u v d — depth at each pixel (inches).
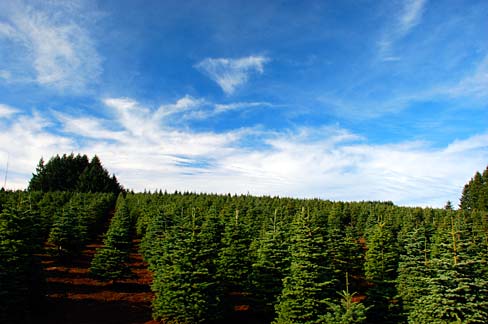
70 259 1185.4
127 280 1018.7
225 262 888.9
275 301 734.5
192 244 730.2
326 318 550.3
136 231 1854.1
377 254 844.6
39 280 737.6
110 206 2709.2
